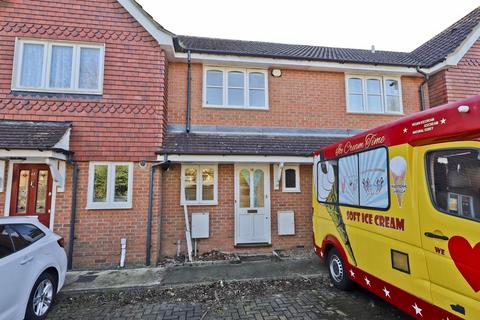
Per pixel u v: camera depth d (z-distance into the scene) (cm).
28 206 624
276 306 438
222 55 775
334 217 505
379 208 384
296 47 1096
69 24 666
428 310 300
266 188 773
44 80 645
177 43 750
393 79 891
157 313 420
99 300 468
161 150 663
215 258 687
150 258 641
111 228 639
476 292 250
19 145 545
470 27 894
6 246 344
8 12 643
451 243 277
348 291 489
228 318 403
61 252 445
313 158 661
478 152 260
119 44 687
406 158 338
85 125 650
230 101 808
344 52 1085
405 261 334
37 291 387
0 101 621
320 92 850
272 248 755
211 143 719
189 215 729
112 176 652
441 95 847
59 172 614
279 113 820
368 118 865
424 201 311
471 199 264
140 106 680
